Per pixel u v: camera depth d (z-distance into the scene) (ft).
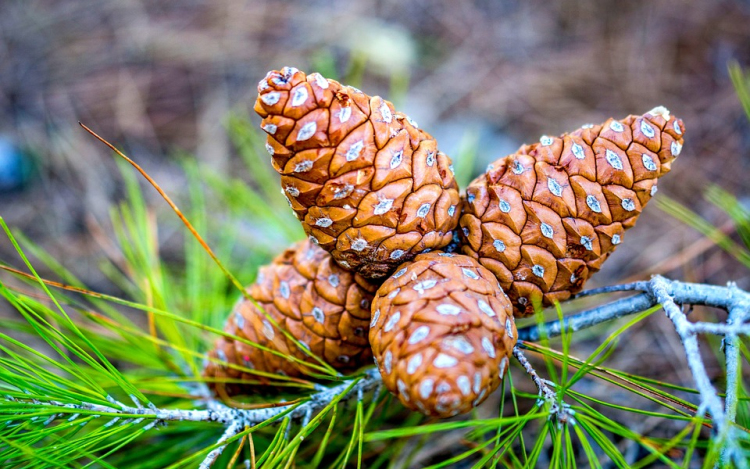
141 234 1.17
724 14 1.88
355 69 1.49
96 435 0.79
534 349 0.85
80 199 1.63
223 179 1.47
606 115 1.74
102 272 1.47
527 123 1.77
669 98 1.73
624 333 1.27
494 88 1.87
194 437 1.01
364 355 0.94
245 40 2.00
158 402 1.03
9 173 1.62
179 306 1.21
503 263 0.86
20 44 1.96
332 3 2.10
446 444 1.11
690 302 0.87
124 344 1.07
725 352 0.82
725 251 1.34
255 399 1.05
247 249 1.48
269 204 1.51
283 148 0.78
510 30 2.02
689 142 1.62
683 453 1.05
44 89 1.85
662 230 1.45
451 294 0.77
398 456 1.09
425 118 1.79
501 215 0.85
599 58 1.90
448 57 1.96
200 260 1.19
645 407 1.15
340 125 0.78
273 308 0.93
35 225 1.57
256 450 1.03
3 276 1.41
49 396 0.79
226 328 0.99
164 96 1.87
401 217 0.82
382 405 1.06
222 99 1.85
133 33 2.01
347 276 0.90
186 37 2.01
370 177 0.80
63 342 0.80
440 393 0.73
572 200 0.85
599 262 0.88
